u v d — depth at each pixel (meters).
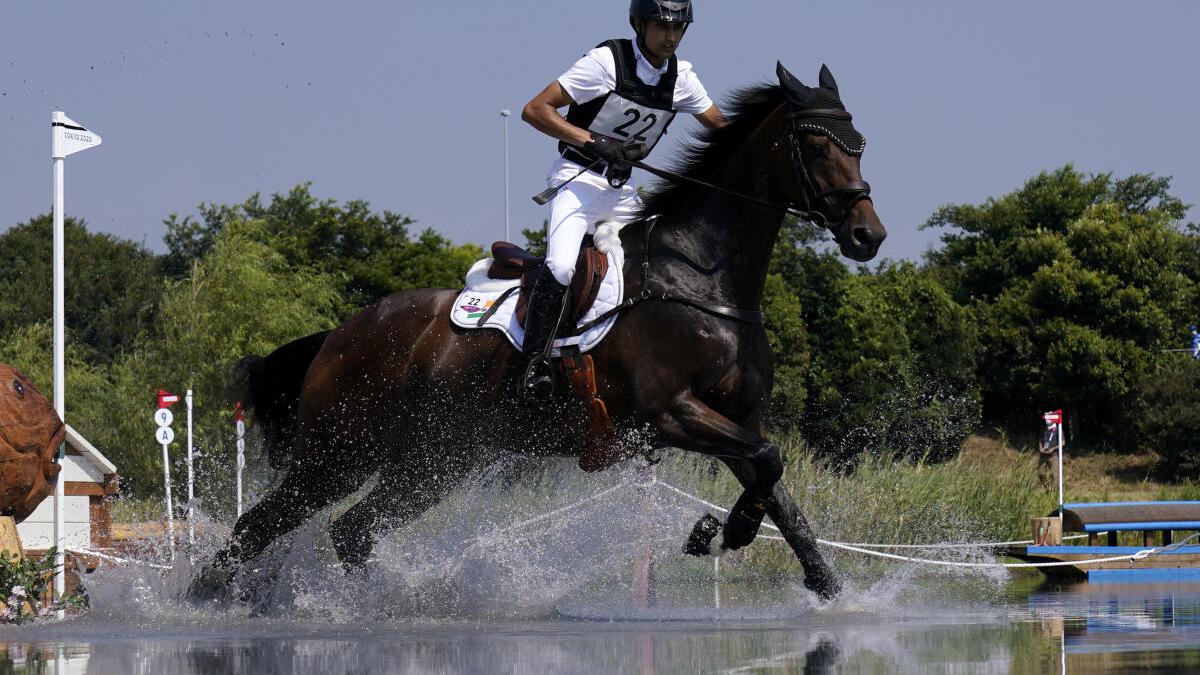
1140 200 86.44
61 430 11.54
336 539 10.73
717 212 9.25
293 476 10.76
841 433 44.75
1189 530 19.20
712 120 9.63
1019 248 67.19
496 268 10.12
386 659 6.46
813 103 8.98
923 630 7.59
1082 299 61.69
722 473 18.41
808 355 47.34
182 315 35.88
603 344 9.15
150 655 6.90
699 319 8.95
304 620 9.80
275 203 63.38
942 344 49.38
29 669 6.26
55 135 11.99
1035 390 59.88
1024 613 8.89
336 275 50.25
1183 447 52.22
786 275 53.22
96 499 13.97
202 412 32.88
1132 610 9.06
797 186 9.01
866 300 49.12
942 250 76.06
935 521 19.39
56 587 11.63
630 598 12.02
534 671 5.81
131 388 34.25
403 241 63.00
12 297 60.88
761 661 6.07
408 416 10.21
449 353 9.91
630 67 9.37
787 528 9.34
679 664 6.00
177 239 65.75
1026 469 23.34
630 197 9.66
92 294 61.84
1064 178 73.69
